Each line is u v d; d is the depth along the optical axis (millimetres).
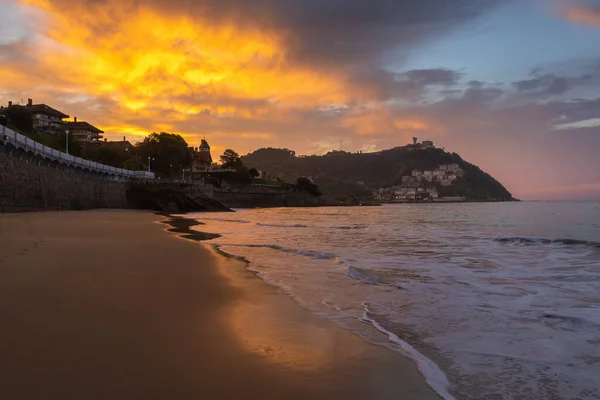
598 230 32094
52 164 53344
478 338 6723
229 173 163750
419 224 42156
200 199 96250
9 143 40281
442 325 7438
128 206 83938
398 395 4586
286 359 5570
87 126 133875
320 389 4688
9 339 5832
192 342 6094
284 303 8789
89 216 42094
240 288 10156
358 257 16766
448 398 4547
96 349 5609
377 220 52781
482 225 39719
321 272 12742
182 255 15430
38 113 115938
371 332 6891
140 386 4559
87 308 7621
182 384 4668
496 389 4879
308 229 33938
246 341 6250
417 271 13328
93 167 68938
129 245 17875
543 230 32438
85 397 4215
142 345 5859
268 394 4516
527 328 7262
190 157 142000
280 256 16422
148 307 7938
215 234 27938
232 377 4926
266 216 66812
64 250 15305
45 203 49812
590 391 4852
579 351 6137
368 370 5266
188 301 8609
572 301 9242
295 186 191875
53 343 5742
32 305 7629
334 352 5883
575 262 15438
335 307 8602
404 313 8227
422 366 5426
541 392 4820
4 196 40031
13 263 11984
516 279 11984
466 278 12078
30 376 4668
